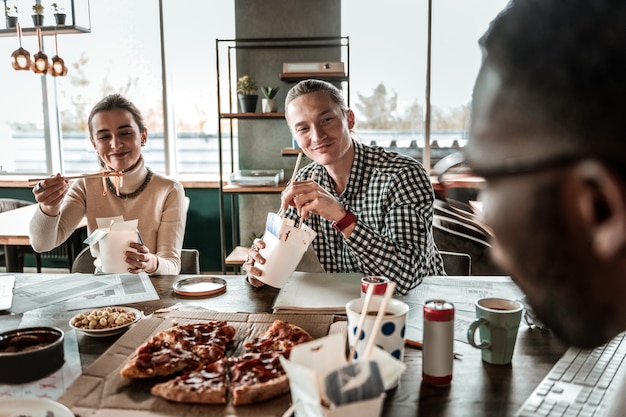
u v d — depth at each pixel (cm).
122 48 428
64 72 331
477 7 385
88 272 195
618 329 21
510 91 21
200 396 79
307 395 59
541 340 105
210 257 425
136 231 152
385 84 406
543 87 19
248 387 80
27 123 452
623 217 18
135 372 86
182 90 431
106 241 148
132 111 201
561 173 19
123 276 154
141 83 431
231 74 411
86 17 423
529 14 21
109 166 201
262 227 406
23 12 419
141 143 207
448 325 86
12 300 134
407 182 158
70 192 206
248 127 394
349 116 182
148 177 208
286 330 101
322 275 151
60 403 79
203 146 443
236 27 381
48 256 424
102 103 197
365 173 171
